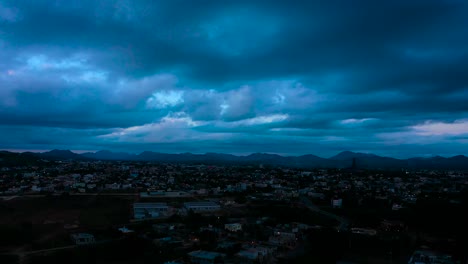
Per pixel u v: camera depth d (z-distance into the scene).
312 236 169.75
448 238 177.12
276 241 166.50
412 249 162.00
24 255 141.50
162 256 141.38
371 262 144.25
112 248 146.62
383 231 193.75
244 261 135.38
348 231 185.75
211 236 170.00
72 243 158.38
